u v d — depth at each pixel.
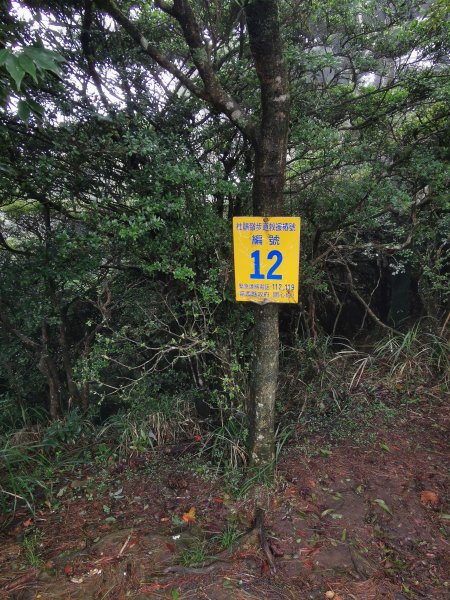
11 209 3.70
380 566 2.30
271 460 2.78
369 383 3.99
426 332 4.54
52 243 3.19
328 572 2.23
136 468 3.12
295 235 2.36
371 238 4.65
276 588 2.14
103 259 3.23
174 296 3.31
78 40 3.05
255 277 2.45
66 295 3.60
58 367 4.13
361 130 3.71
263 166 2.28
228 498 2.72
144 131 2.88
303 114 3.28
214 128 3.13
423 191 4.34
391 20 3.31
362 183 3.48
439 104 3.80
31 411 4.07
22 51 1.46
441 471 2.95
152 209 2.66
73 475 3.12
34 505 2.84
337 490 2.78
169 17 3.22
